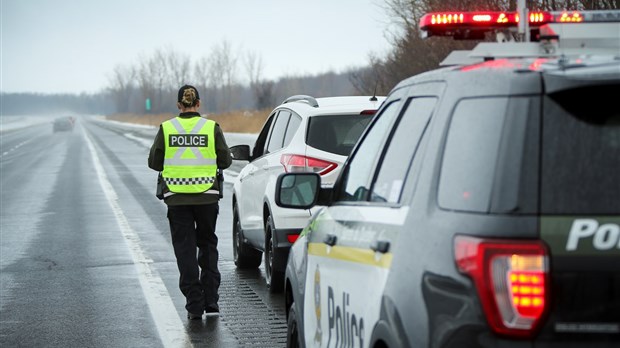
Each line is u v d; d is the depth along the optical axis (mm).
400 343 11156
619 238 9406
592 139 9695
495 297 9492
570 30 12000
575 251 9414
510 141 9859
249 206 34781
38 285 34625
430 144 11547
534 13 13055
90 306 30469
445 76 11930
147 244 45406
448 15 13469
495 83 10438
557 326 9367
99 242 46344
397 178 12664
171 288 33531
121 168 111500
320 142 29781
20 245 45719
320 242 15930
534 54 11945
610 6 53312
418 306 10734
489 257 9547
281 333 26031
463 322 9781
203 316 28469
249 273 36531
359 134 29984
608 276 9391
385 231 12375
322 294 15625
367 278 12828
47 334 26469
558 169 9633
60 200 70562
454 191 10523
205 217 27812
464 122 10789
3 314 29438
